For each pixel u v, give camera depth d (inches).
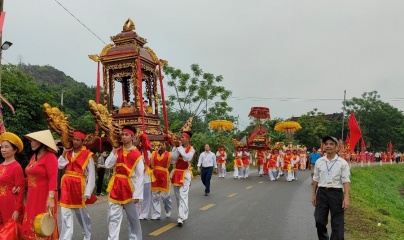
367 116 2645.2
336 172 238.2
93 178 251.6
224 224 339.3
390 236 307.9
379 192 1031.6
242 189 633.0
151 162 354.3
